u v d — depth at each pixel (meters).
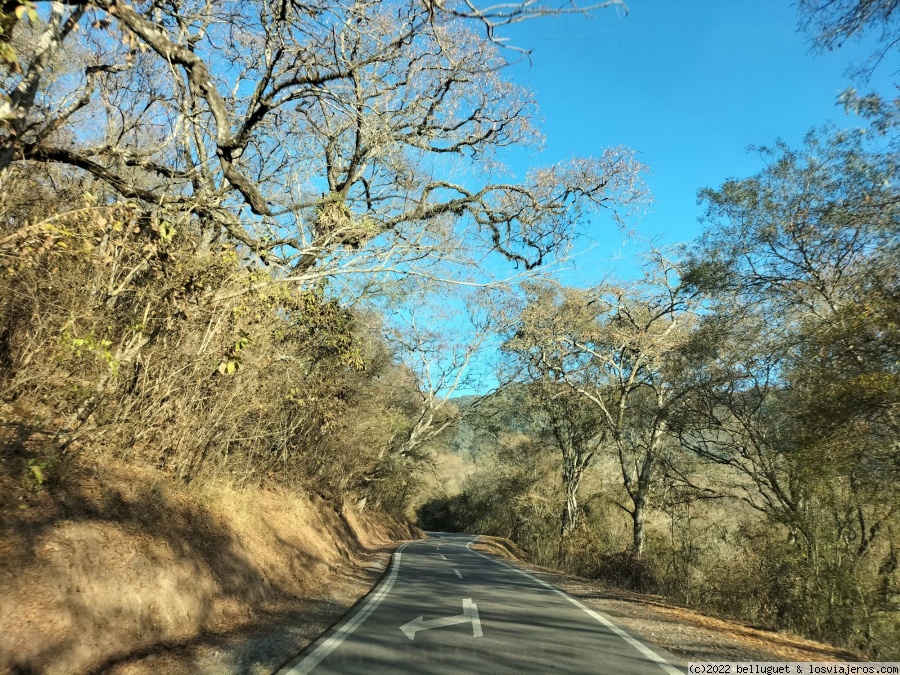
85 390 7.26
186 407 9.62
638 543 23.05
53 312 7.24
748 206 14.54
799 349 13.34
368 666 6.25
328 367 15.73
